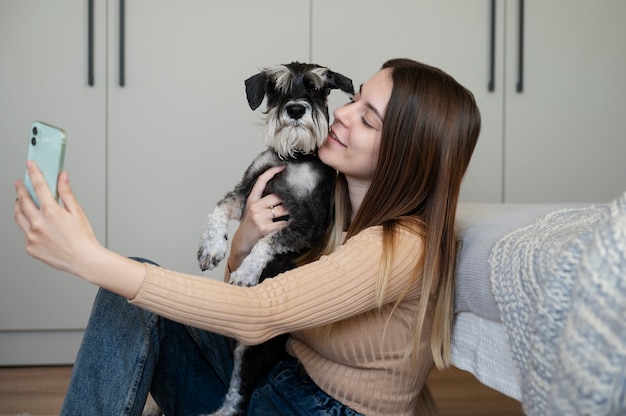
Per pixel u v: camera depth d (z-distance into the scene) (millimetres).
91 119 3002
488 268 1254
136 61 3008
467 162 1403
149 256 3086
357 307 1209
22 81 2953
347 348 1349
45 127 1048
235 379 1620
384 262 1228
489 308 1271
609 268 826
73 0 2953
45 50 2955
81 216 1025
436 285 1379
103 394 1335
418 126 1354
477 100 3205
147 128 3033
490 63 3186
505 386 1254
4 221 2975
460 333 1426
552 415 854
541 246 1062
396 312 1353
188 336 1595
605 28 3242
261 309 1107
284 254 1758
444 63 3172
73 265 1017
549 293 944
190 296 1063
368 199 1406
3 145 2953
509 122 3229
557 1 3213
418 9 3139
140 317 1386
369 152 1471
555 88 3242
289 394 1447
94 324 1374
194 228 3088
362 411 1382
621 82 3271
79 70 2980
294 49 3088
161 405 1619
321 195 1825
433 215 1337
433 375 2900
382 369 1370
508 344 1146
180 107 3045
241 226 1801
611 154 3293
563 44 3229
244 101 3072
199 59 3039
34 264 3008
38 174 982
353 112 1511
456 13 3158
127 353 1345
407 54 3148
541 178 3268
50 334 3066
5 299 3006
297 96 1839
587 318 823
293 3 3070
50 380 2836
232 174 3092
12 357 3049
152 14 3000
